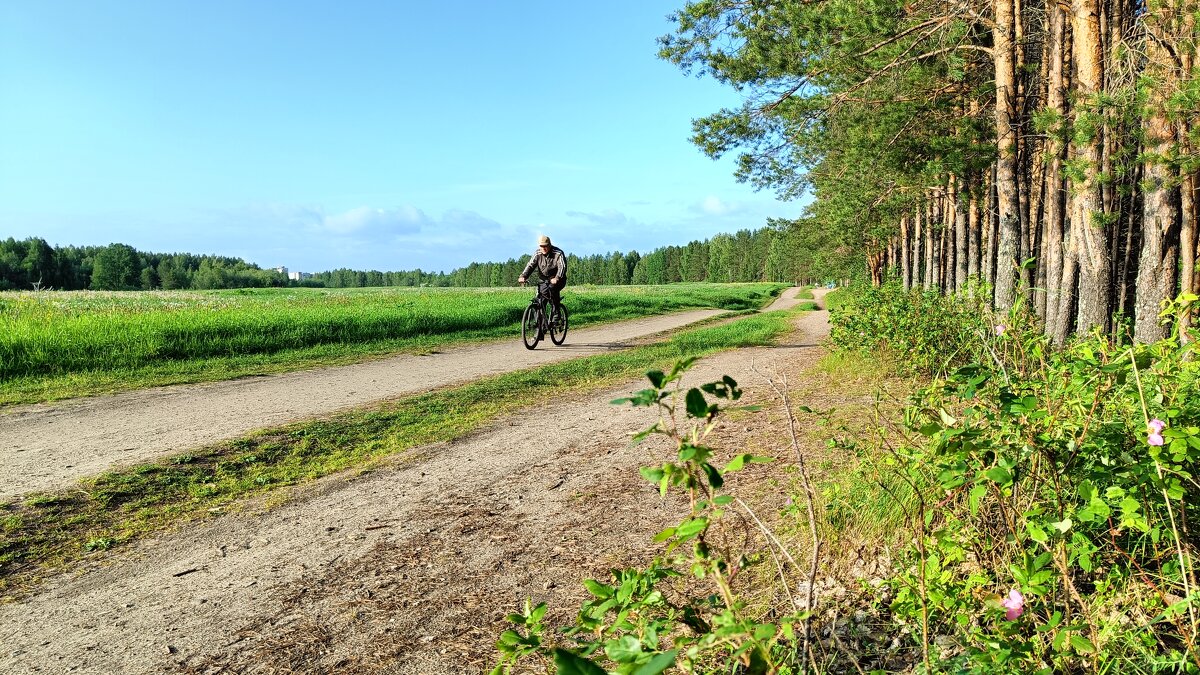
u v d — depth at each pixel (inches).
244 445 236.1
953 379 93.8
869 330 358.9
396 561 141.2
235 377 400.5
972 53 478.6
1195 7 239.8
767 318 956.6
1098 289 301.6
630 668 46.3
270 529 161.9
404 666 102.3
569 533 151.9
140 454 223.6
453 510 171.5
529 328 542.3
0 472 203.6
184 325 493.4
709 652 78.7
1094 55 303.3
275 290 2074.3
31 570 140.6
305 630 114.1
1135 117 274.4
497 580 130.2
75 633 115.1
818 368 375.6
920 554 86.2
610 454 217.3
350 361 478.6
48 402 318.0
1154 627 78.2
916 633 87.1
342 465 215.0
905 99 441.7
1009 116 406.6
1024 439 82.0
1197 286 286.4
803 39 406.6
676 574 74.0
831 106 448.1
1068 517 75.9
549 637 106.3
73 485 191.3
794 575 113.2
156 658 106.8
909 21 405.4
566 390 346.3
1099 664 73.1
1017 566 74.2
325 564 140.9
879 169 511.8
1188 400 89.3
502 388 350.6
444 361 477.1
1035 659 73.4
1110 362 83.8
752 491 162.7
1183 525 79.0
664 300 1398.9
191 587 131.8
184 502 181.0
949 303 327.6
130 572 139.2
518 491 184.5
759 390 317.1
